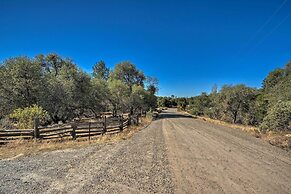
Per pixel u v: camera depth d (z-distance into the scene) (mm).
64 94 26203
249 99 44125
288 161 10727
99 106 35094
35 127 13023
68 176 7332
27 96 23359
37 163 8844
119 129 20625
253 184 7168
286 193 6516
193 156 10953
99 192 6094
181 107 108750
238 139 17875
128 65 61250
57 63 40312
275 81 49250
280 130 21531
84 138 15367
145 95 60438
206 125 31359
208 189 6590
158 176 7648
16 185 6449
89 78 31672
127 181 7039
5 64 23750
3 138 12062
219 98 49188
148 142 14992
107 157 10180
